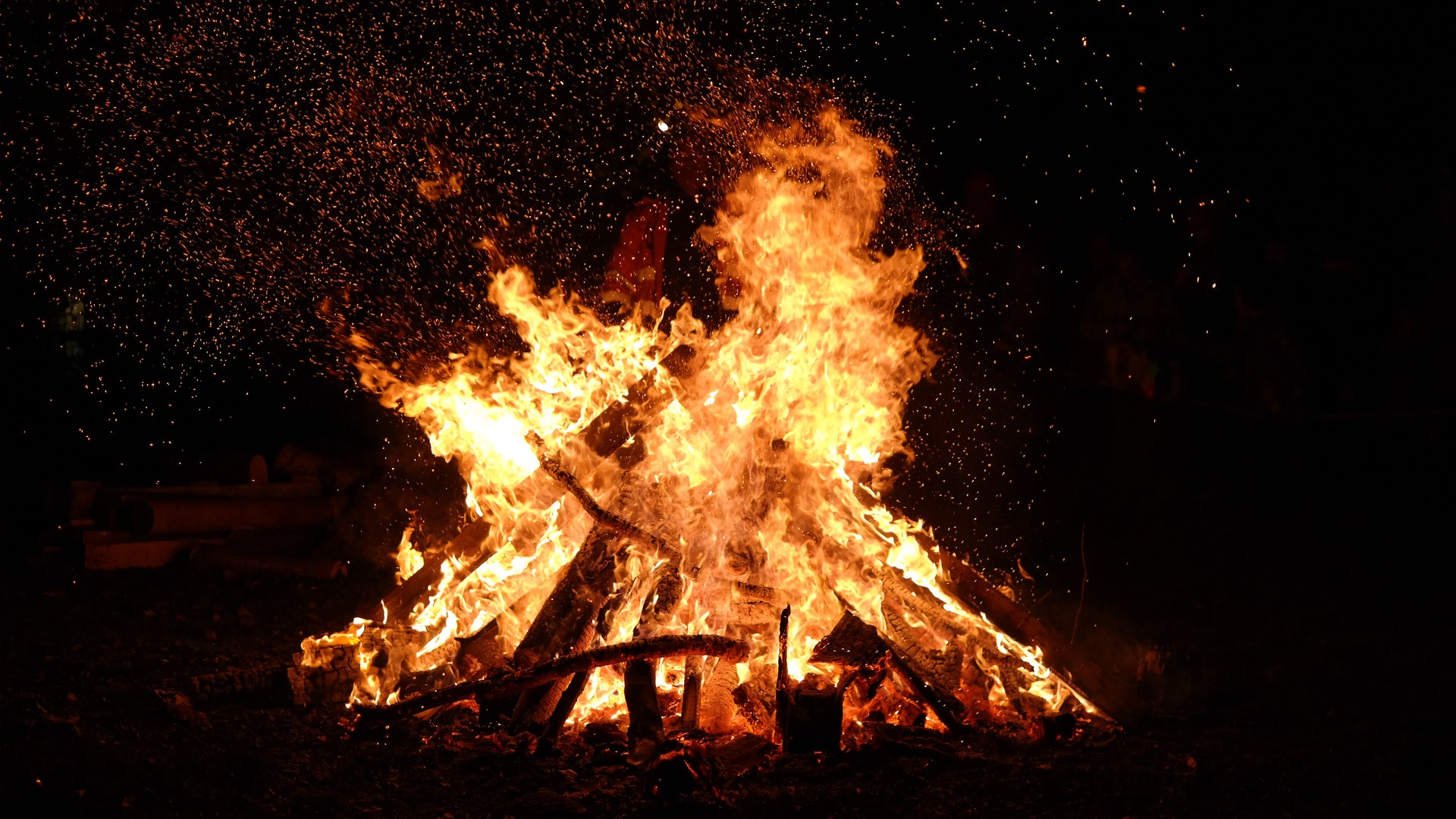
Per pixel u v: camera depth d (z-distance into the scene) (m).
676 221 10.05
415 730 4.48
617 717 4.78
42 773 3.99
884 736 4.43
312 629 6.42
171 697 4.87
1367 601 7.05
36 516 8.51
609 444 5.50
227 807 3.80
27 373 10.65
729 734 4.56
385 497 8.38
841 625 4.85
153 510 7.78
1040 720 4.58
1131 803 3.88
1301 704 5.05
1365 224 11.49
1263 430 10.32
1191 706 5.05
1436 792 3.97
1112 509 9.59
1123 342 9.85
